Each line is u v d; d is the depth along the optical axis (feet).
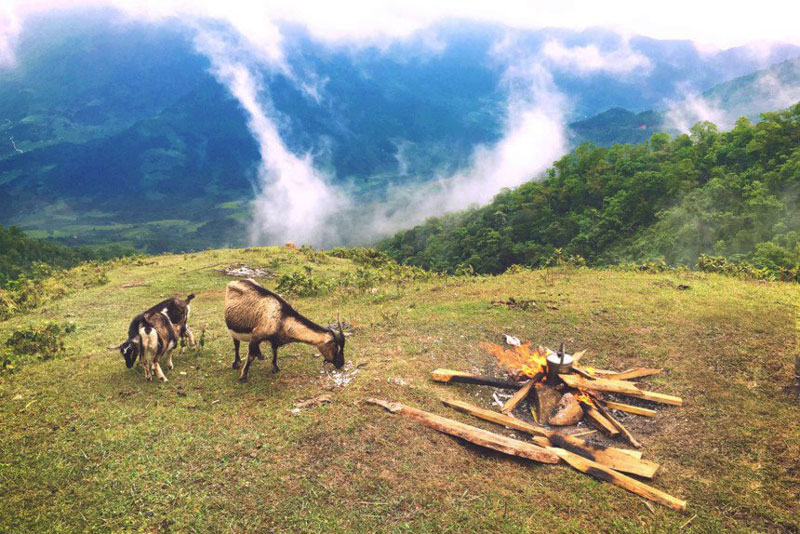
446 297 40.73
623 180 271.08
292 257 80.12
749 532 13.67
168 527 13.83
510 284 44.32
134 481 15.74
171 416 20.13
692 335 27.71
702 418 19.56
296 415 19.93
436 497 15.12
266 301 23.12
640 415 20.79
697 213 182.09
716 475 16.29
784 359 23.22
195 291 55.67
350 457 17.03
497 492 15.48
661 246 181.16
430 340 29.04
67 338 34.47
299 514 14.37
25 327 34.53
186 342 29.30
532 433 19.22
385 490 15.39
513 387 23.03
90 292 53.83
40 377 24.77
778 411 19.25
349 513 14.43
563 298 37.11
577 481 16.08
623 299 35.58
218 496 15.08
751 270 44.50
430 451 17.48
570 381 22.00
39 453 17.22
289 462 16.76
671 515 14.51
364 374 23.95
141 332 23.24
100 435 18.52
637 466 16.60
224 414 20.36
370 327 32.27
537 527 13.99
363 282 48.62
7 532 13.48
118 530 13.66
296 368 25.49
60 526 13.78
